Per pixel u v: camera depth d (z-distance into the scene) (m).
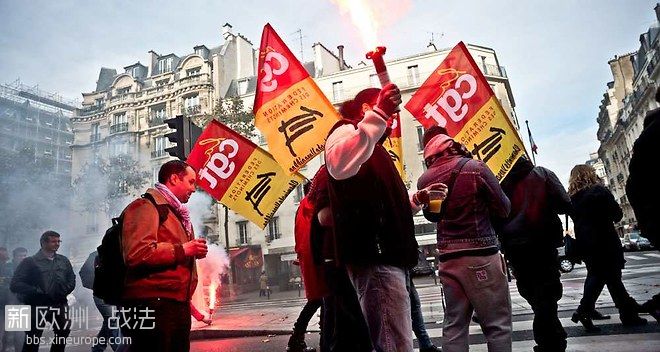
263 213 5.12
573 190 4.20
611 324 4.12
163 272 2.21
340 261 1.70
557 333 2.89
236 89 36.81
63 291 4.57
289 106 4.14
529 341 3.83
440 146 2.57
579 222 4.12
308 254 3.75
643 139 2.22
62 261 4.70
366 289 1.67
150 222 2.23
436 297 9.88
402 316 1.65
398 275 1.69
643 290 6.32
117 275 2.19
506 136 3.72
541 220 2.96
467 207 2.28
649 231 2.20
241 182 5.18
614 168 57.84
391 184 1.74
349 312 2.04
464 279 2.23
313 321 6.71
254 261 29.67
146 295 2.16
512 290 9.58
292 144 4.09
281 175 5.19
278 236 30.67
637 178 2.24
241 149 5.24
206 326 6.93
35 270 4.44
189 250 2.26
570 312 5.23
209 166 5.21
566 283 9.73
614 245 3.95
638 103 38.06
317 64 35.12
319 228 2.04
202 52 37.91
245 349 4.93
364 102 1.95
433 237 26.81
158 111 36.97
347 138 1.56
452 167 2.39
